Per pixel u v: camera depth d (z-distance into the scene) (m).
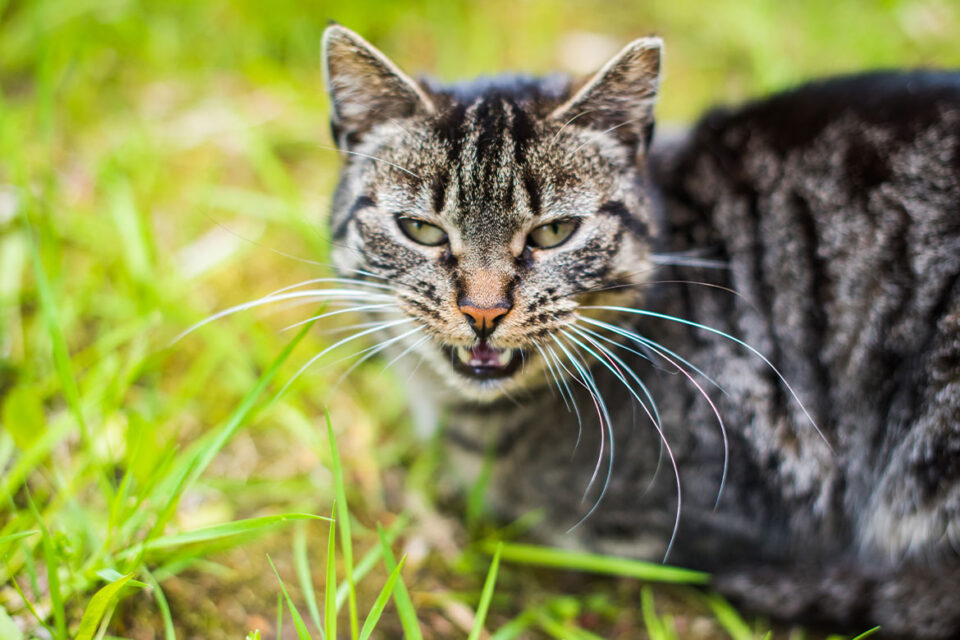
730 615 0.48
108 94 0.66
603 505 0.49
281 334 0.57
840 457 0.48
